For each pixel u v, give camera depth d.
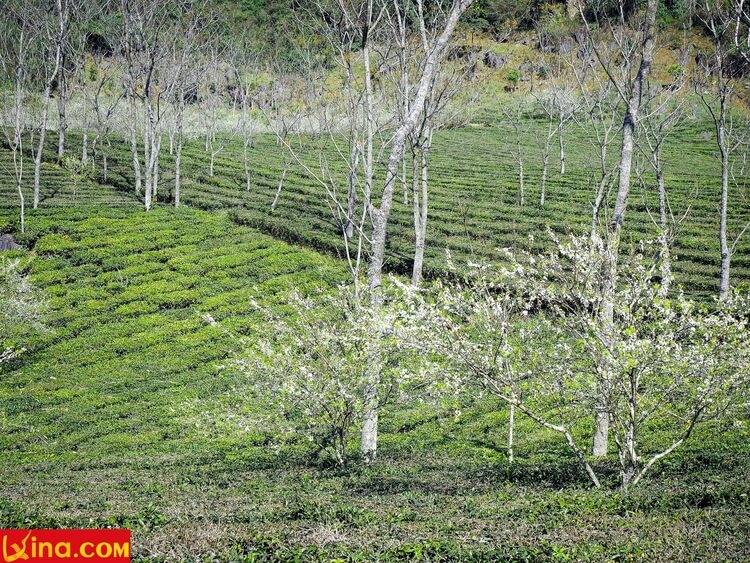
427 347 13.22
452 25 20.25
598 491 12.57
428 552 8.91
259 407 21.09
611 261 13.12
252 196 58.44
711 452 17.58
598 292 13.07
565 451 20.77
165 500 13.64
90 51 87.00
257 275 42.88
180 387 29.80
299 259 45.22
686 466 15.89
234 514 11.50
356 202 54.50
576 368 13.37
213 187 61.41
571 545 9.02
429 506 11.96
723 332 12.57
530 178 61.12
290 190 60.00
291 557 8.96
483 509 11.29
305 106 59.84
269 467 18.78
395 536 9.78
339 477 16.03
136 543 9.84
